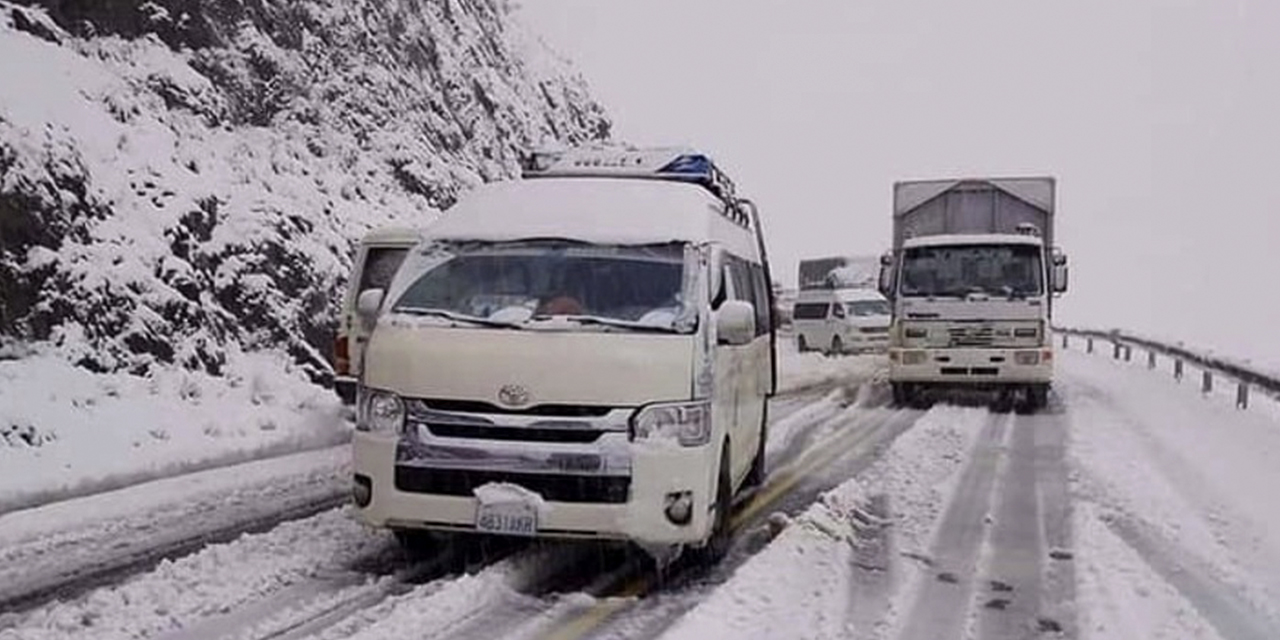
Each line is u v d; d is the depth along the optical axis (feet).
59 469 35.09
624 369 24.29
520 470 23.91
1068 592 25.41
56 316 44.01
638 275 26.53
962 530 31.48
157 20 63.98
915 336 62.08
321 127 71.20
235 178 59.11
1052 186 69.62
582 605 24.00
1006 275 61.62
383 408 24.88
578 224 27.96
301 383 51.55
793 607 23.94
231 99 66.23
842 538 30.22
